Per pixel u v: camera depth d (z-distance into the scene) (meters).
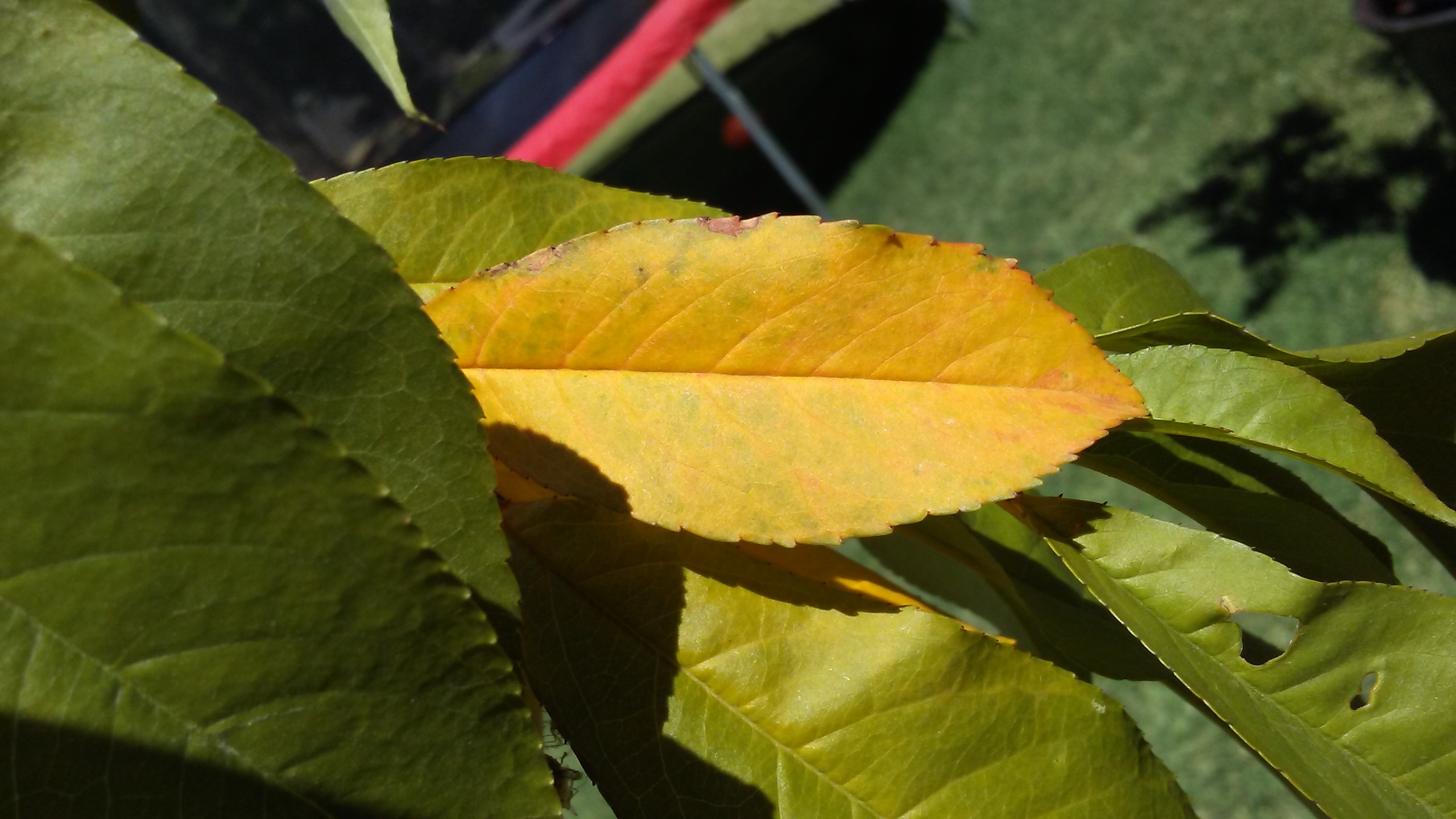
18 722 0.09
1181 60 1.14
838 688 0.14
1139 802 0.14
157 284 0.10
